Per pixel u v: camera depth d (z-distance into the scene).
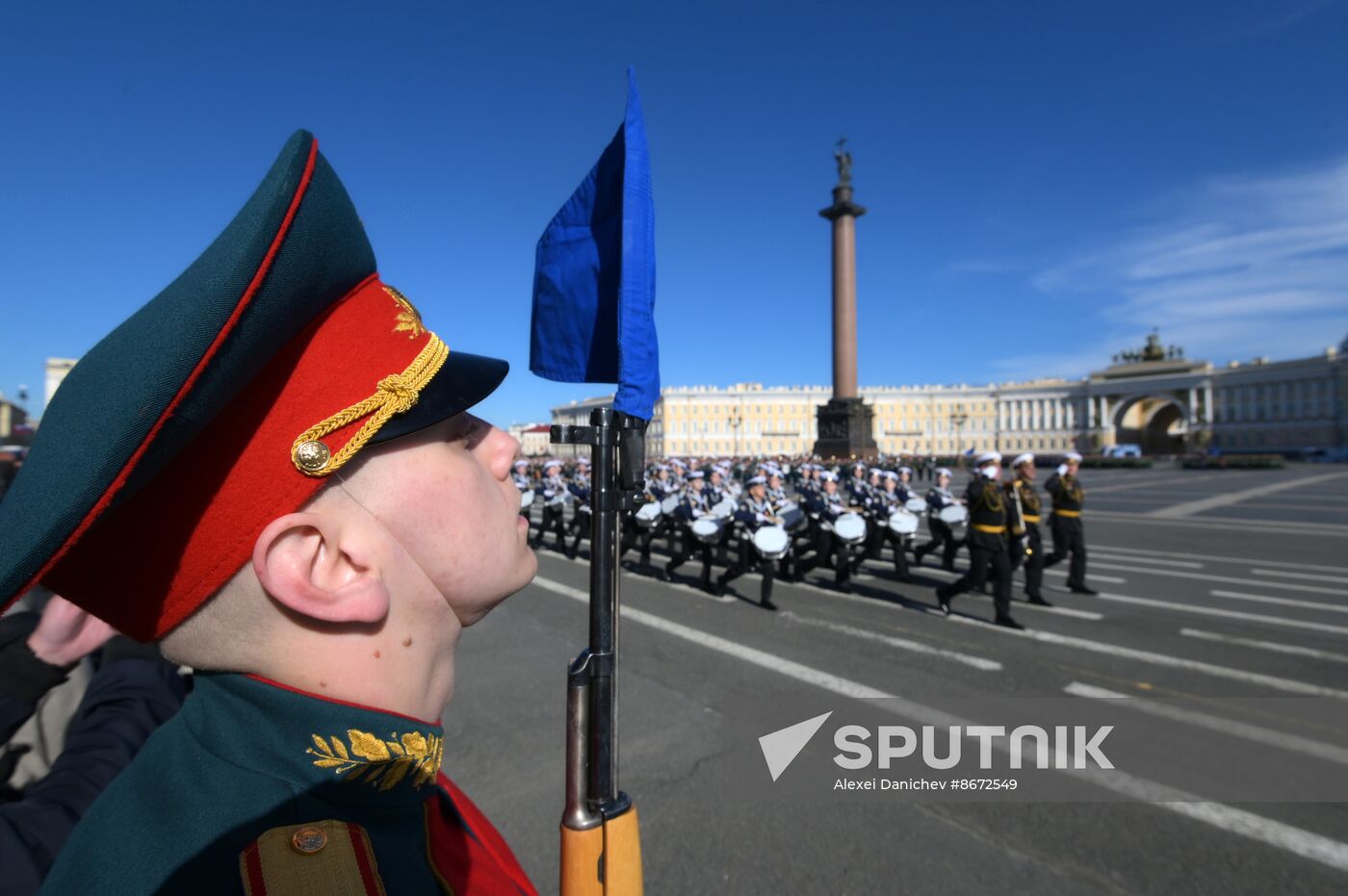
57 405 0.54
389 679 0.67
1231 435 76.69
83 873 0.58
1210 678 5.84
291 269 0.55
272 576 0.59
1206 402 78.25
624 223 0.99
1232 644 6.93
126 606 0.62
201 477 0.58
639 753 4.42
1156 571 11.03
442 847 0.74
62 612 1.46
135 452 0.49
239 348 0.51
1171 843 3.40
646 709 5.16
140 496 0.58
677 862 3.28
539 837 3.50
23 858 1.07
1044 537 15.16
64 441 0.50
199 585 0.60
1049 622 7.93
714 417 84.81
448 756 4.36
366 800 0.65
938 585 10.38
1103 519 18.39
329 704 0.64
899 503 11.46
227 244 0.53
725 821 3.62
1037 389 86.38
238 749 0.64
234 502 0.59
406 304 0.75
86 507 0.48
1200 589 9.60
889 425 88.69
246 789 0.61
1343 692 5.51
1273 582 9.96
